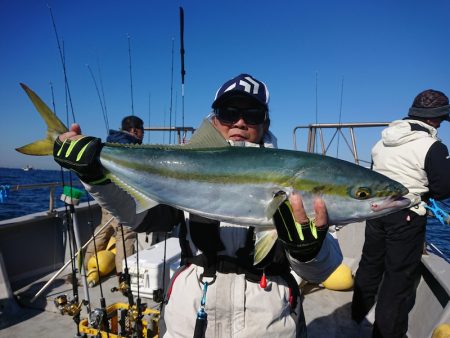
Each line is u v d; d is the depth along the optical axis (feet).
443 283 4.45
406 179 4.82
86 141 2.66
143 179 2.89
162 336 2.68
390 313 4.60
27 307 5.61
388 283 4.70
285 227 2.36
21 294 5.92
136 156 2.91
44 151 2.87
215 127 2.98
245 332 2.40
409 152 4.79
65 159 2.59
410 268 4.64
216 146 2.93
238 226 2.68
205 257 2.54
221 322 2.43
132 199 2.90
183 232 2.80
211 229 2.62
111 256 6.92
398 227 4.65
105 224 6.90
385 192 2.80
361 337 5.09
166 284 5.49
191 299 2.52
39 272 7.02
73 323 5.14
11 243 6.66
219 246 2.55
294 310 2.63
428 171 4.66
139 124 8.38
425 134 4.75
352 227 8.07
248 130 3.03
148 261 5.66
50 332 4.89
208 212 2.73
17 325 5.08
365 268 5.38
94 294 6.03
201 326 2.39
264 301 2.45
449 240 14.97
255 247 2.46
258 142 3.18
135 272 5.64
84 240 8.17
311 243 2.30
